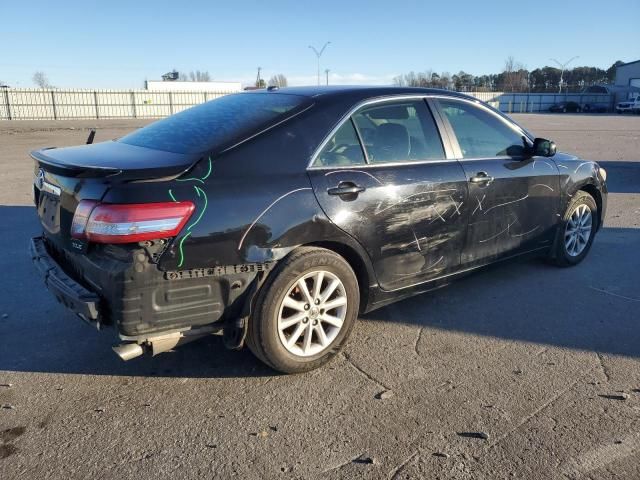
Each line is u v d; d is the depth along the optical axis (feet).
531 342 12.55
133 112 166.61
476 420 9.53
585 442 8.93
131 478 8.13
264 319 10.26
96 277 9.23
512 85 275.59
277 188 10.25
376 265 11.92
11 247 19.88
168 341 9.56
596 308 14.49
